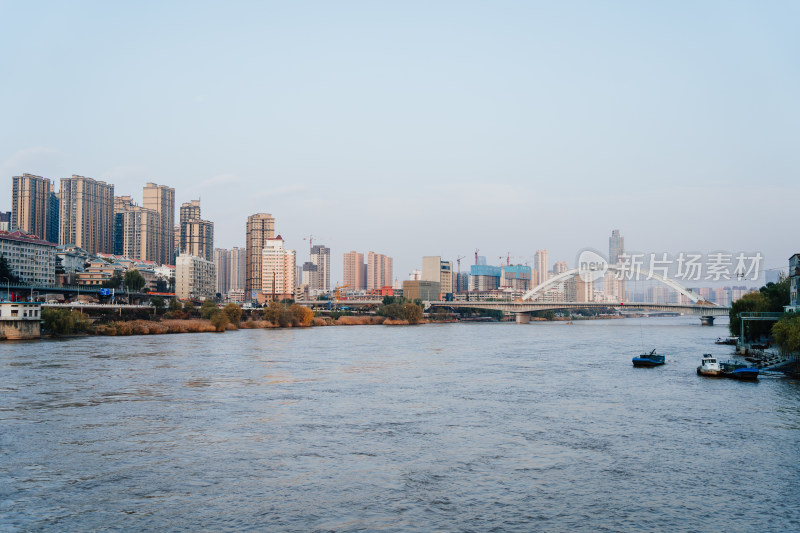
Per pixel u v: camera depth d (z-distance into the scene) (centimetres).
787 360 11956
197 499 4834
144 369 11906
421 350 16925
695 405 8419
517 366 13038
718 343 19275
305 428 7056
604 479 5306
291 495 4925
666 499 4856
